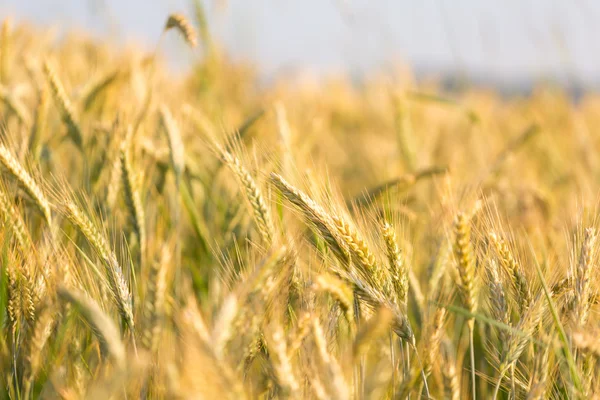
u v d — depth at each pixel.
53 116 1.93
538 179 2.61
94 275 1.48
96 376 1.40
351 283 1.42
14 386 1.45
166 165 1.81
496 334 1.50
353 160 3.03
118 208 1.68
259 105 3.03
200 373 1.26
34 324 1.41
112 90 1.97
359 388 1.39
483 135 3.20
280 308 1.41
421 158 2.62
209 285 1.68
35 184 1.51
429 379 1.51
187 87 2.73
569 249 1.48
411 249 1.59
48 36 2.63
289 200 1.43
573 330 1.40
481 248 1.48
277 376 1.32
